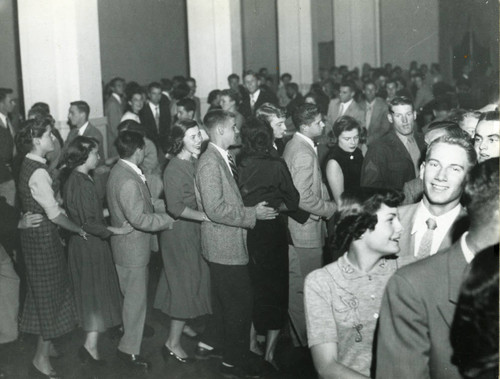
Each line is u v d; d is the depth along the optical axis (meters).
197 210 4.30
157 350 4.74
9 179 6.32
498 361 1.81
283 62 17.02
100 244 4.32
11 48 9.04
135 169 4.29
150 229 4.20
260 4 16.77
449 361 1.94
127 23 15.95
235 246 4.00
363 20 19.05
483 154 3.40
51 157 6.99
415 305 1.96
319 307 2.37
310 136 4.49
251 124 4.18
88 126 7.12
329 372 2.29
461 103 8.55
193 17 13.09
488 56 17.73
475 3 17.70
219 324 4.50
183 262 4.37
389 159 4.30
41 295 4.13
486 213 1.88
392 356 2.00
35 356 4.26
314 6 18.42
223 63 13.17
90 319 4.32
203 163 3.97
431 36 19.09
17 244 5.34
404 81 13.91
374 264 2.39
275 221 4.19
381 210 2.32
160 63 16.61
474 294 1.80
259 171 4.12
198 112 12.50
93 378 4.27
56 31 8.88
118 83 11.38
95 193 4.30
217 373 4.29
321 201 4.43
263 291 4.23
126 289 4.36
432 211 2.81
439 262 1.98
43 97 8.95
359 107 9.88
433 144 2.77
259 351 4.51
